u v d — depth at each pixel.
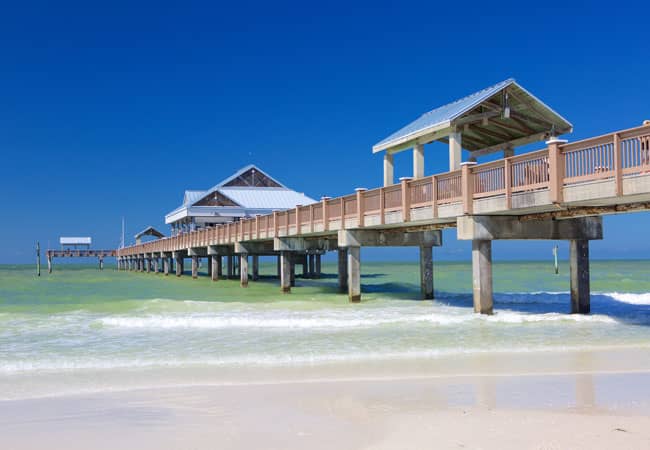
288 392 8.57
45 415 7.32
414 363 11.02
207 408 7.59
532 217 16.94
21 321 18.00
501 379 9.41
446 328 15.77
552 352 12.16
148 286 41.19
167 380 9.70
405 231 23.56
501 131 22.30
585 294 18.52
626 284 39.84
